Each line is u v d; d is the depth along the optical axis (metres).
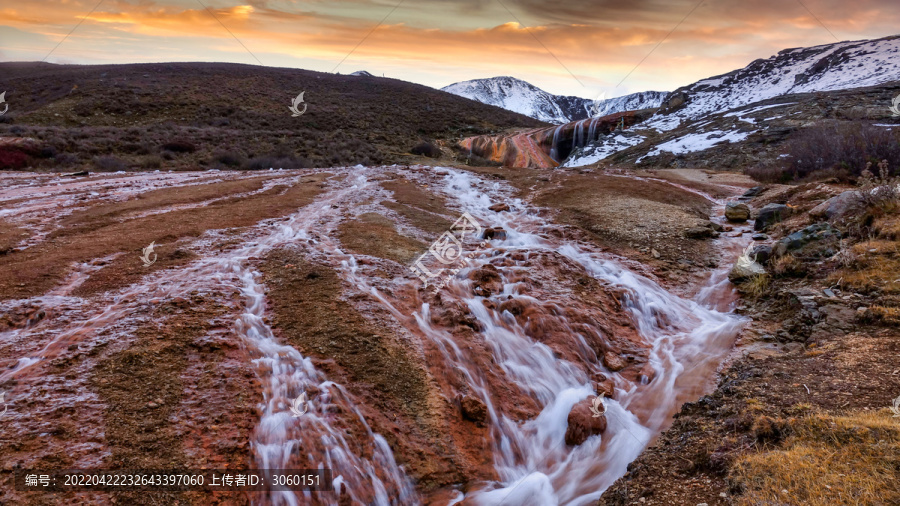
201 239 9.03
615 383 6.82
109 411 4.72
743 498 3.74
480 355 6.68
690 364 7.05
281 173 16.61
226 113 41.47
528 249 9.99
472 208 13.26
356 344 6.26
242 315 6.55
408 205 12.73
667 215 12.20
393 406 5.58
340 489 4.64
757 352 6.83
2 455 4.11
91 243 8.41
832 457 3.96
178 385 5.20
